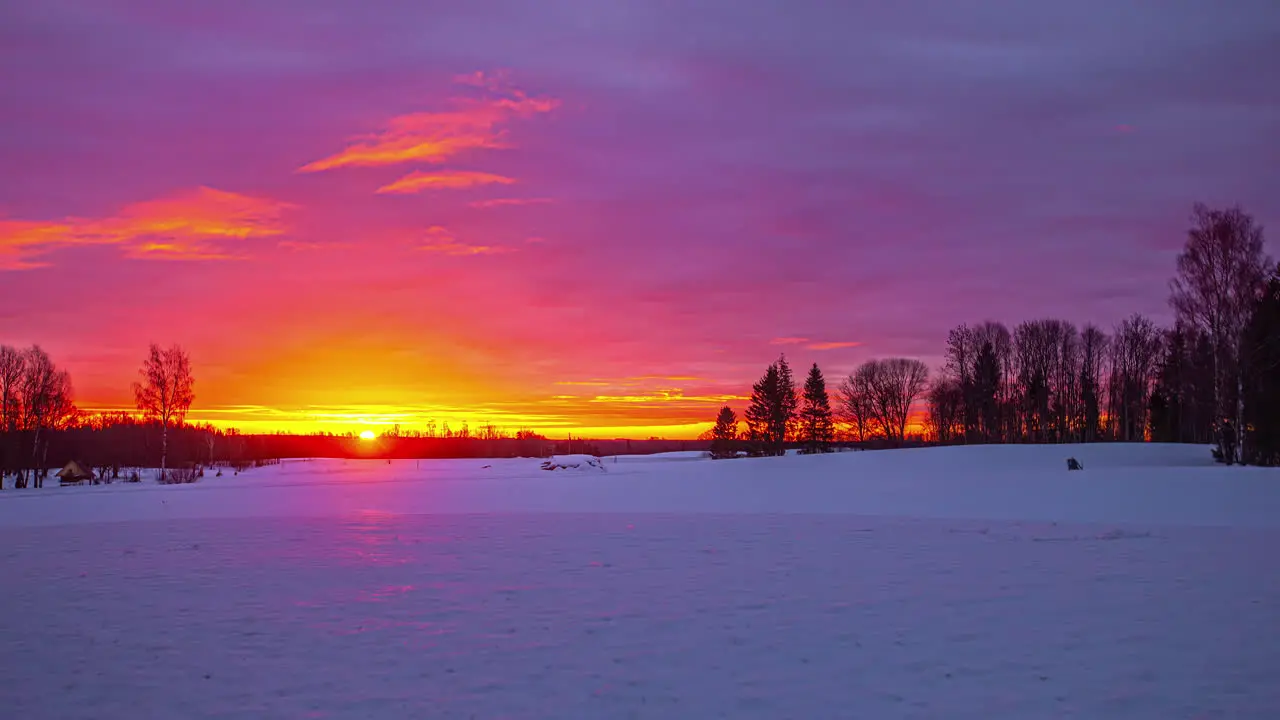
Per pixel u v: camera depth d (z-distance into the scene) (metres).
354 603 11.84
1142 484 30.66
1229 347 43.69
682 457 127.75
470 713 7.30
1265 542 16.34
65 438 90.56
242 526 22.64
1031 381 88.75
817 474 52.22
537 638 9.80
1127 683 7.76
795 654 8.98
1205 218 44.25
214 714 7.34
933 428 104.06
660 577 13.67
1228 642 9.05
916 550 16.27
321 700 7.69
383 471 87.81
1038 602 11.20
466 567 14.93
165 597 12.35
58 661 8.98
